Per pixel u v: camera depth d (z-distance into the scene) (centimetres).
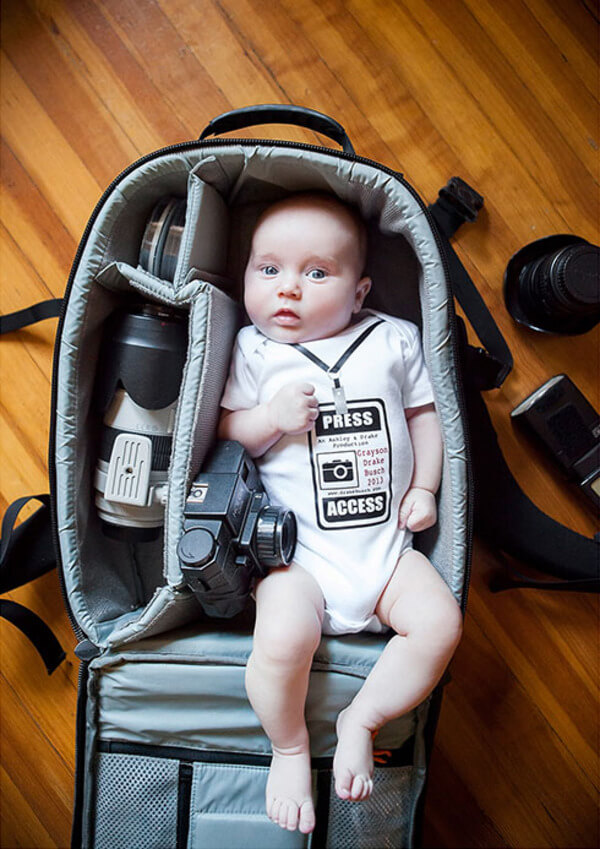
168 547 82
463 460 82
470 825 106
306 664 78
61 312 85
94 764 86
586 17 106
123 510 90
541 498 107
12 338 110
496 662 107
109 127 108
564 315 99
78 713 86
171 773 84
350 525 84
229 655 83
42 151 109
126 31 108
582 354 107
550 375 107
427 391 89
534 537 102
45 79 109
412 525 85
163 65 108
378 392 84
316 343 86
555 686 106
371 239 95
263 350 87
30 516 105
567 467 102
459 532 82
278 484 86
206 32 107
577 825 105
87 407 89
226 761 84
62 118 109
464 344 95
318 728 83
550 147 106
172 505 82
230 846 83
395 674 78
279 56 106
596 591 99
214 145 81
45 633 104
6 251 110
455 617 78
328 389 84
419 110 106
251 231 97
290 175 84
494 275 106
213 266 91
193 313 82
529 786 106
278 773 79
